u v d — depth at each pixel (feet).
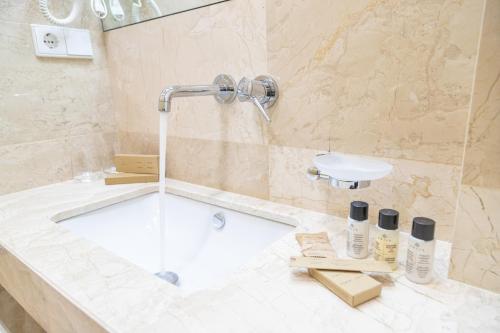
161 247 2.74
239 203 2.67
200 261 2.78
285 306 1.43
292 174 2.50
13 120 3.05
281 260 1.81
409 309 1.40
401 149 1.96
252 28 2.44
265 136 2.58
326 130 2.24
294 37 2.24
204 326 1.32
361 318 1.36
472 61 1.65
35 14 3.07
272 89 2.42
